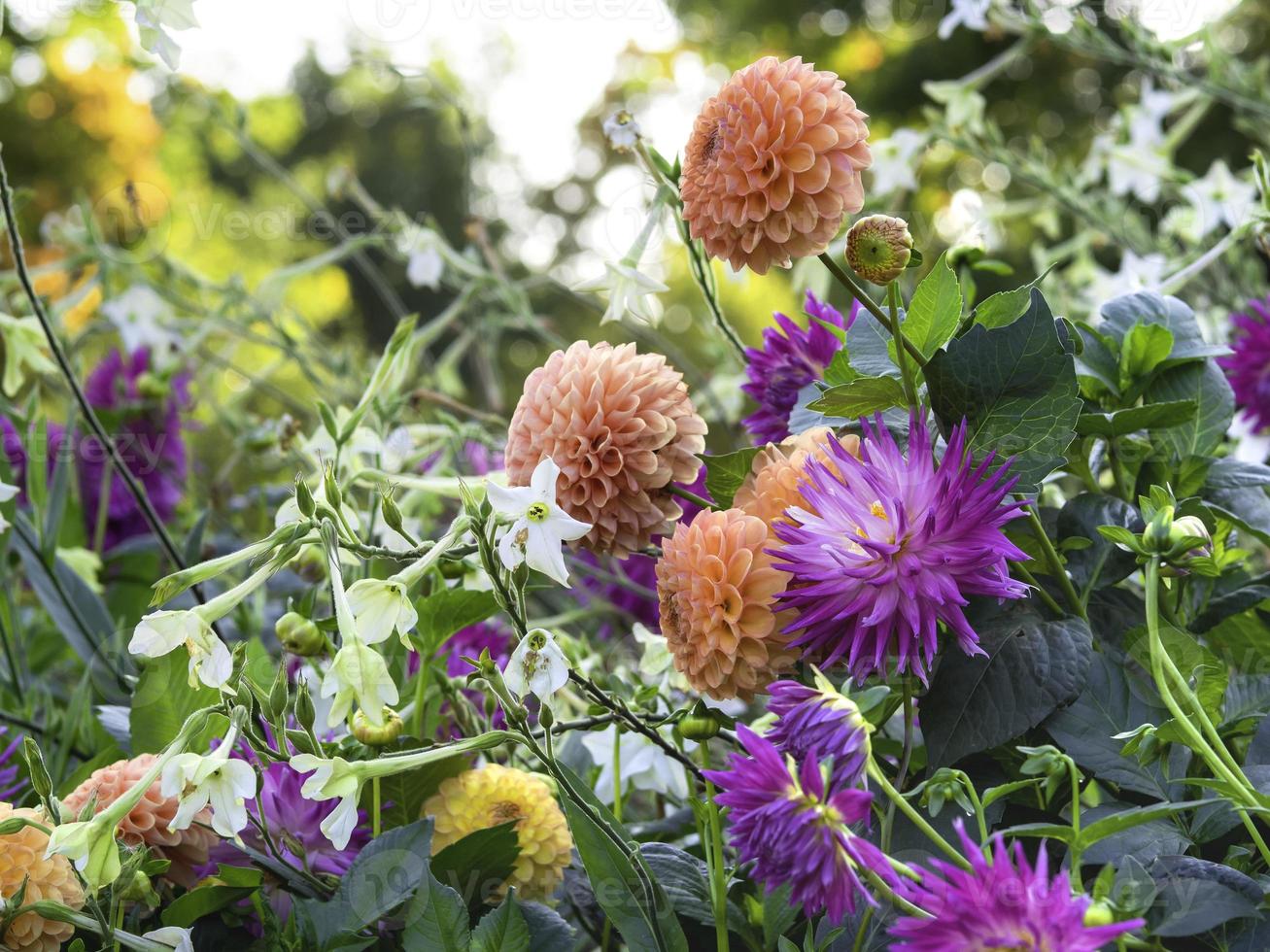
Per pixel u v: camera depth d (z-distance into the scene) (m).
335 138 9.79
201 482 2.13
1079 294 2.04
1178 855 0.67
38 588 1.42
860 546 0.68
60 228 2.04
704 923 0.75
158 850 0.81
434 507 1.33
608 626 1.55
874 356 0.82
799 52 6.63
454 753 0.69
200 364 2.23
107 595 1.83
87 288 2.02
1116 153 2.12
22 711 1.31
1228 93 1.97
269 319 2.04
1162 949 0.63
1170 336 0.89
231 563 0.67
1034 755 0.64
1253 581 0.89
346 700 0.65
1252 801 0.64
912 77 6.45
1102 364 0.92
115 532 1.95
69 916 0.68
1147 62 1.92
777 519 0.73
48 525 1.41
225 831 0.65
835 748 0.60
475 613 0.88
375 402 1.08
